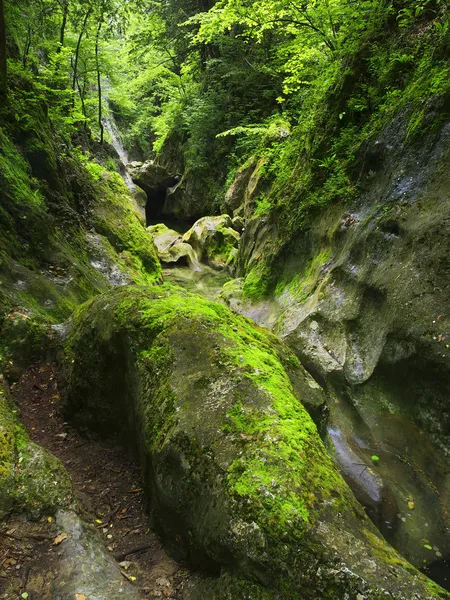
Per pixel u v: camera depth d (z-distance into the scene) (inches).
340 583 79.4
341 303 231.8
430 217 187.5
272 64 684.1
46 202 350.6
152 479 121.3
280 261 354.0
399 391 184.1
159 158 1120.2
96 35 610.5
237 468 99.2
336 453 163.8
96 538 109.6
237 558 88.8
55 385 190.1
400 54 262.5
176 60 1063.0
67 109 586.6
